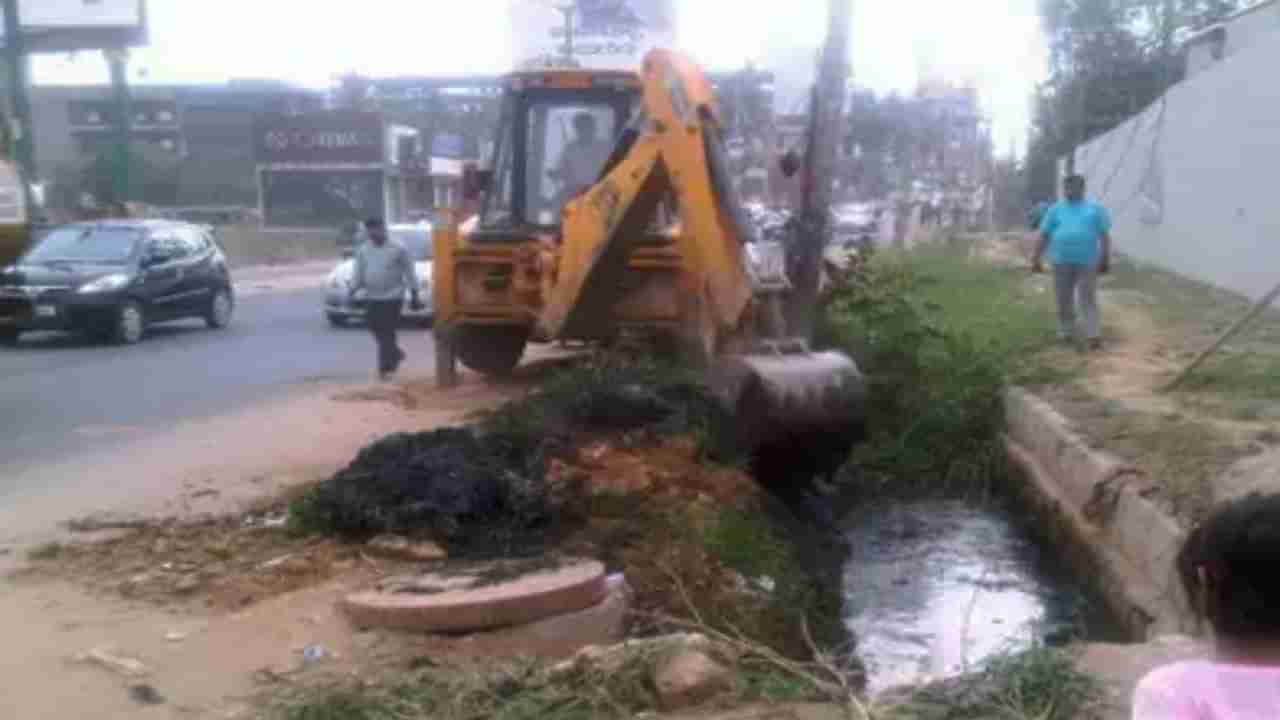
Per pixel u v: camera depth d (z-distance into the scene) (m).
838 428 11.34
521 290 15.18
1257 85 22.31
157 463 11.59
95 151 60.19
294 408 14.43
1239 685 2.48
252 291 35.53
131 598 7.81
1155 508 9.59
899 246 36.84
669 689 6.18
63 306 21.08
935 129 59.38
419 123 63.22
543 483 9.30
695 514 9.57
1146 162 31.81
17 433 13.27
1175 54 42.72
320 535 8.91
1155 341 17.19
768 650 7.12
